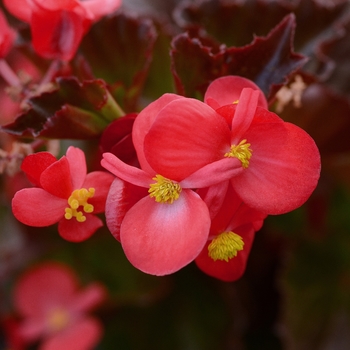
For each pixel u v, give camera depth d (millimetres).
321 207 318
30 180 208
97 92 224
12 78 247
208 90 210
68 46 233
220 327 318
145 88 279
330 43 269
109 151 220
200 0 275
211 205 199
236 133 200
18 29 261
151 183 202
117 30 254
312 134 282
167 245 199
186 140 196
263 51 229
